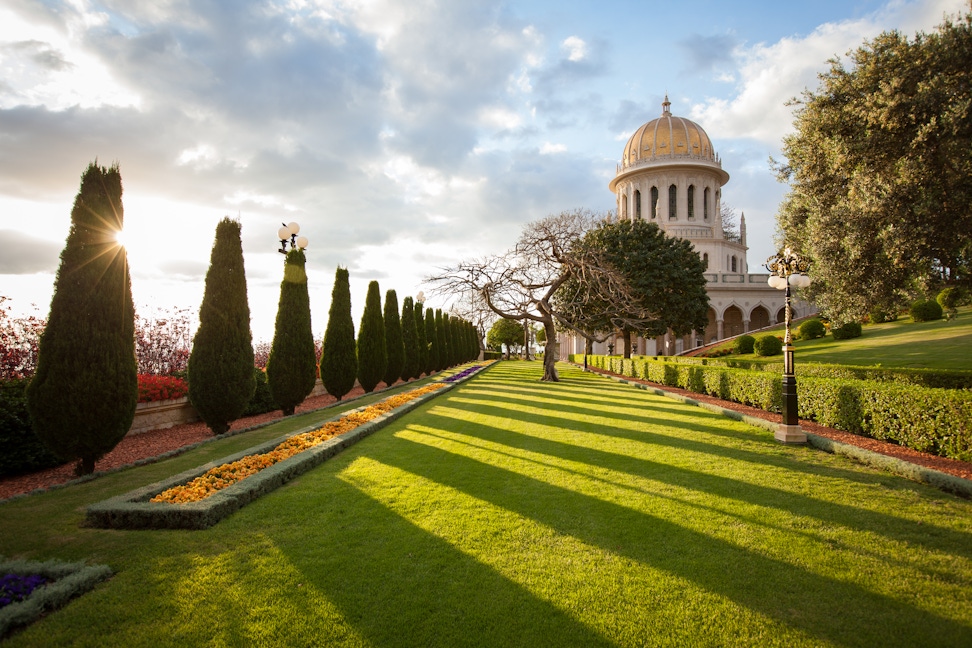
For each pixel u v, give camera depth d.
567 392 19.03
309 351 13.88
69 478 7.70
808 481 6.44
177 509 4.88
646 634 3.22
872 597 3.66
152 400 11.38
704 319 34.19
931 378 12.16
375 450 8.39
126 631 3.26
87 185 7.59
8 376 11.14
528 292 24.61
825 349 27.56
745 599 3.62
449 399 16.53
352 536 4.70
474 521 5.07
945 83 10.78
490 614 3.43
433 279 23.31
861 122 11.91
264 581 3.87
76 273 7.35
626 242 32.84
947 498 5.75
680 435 9.57
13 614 3.24
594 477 6.69
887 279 12.12
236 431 10.27
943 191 10.84
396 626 3.31
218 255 10.72
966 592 3.72
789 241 17.44
